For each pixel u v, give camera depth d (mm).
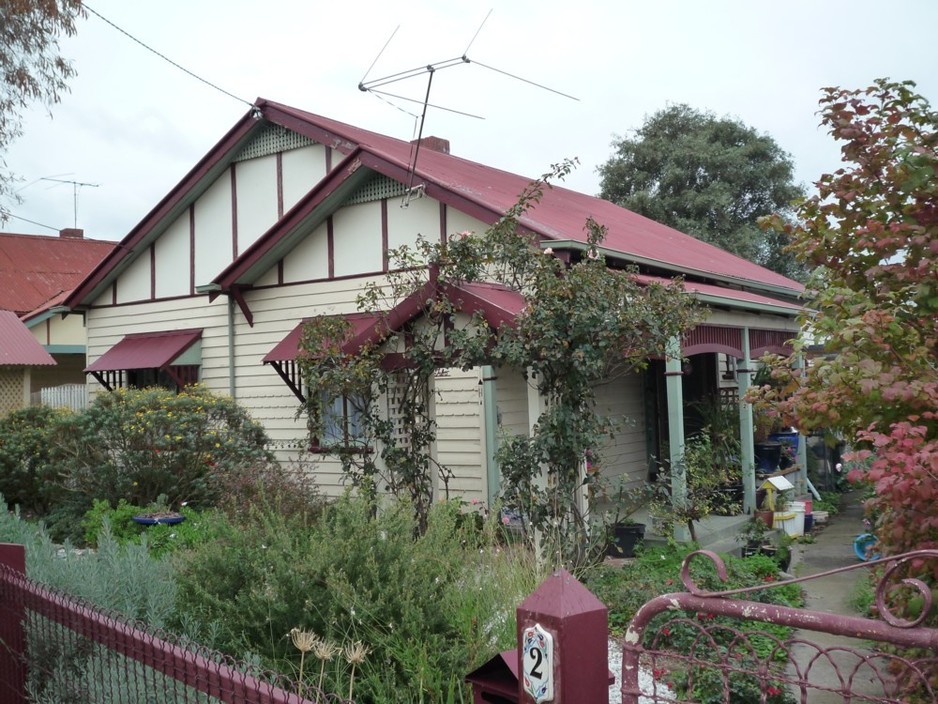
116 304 16109
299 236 13211
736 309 12445
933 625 4570
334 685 4324
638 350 8219
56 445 11758
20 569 4824
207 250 14938
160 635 3459
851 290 5266
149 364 14438
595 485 8234
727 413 13461
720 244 30422
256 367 13961
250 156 14523
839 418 4875
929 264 4996
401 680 4645
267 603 4902
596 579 7777
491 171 17047
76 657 3961
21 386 17594
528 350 7836
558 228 11109
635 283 8484
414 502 8789
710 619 6441
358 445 11953
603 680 2596
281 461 13055
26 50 12984
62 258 27578
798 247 5891
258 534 5805
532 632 2613
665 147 32406
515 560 5629
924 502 4309
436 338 8680
